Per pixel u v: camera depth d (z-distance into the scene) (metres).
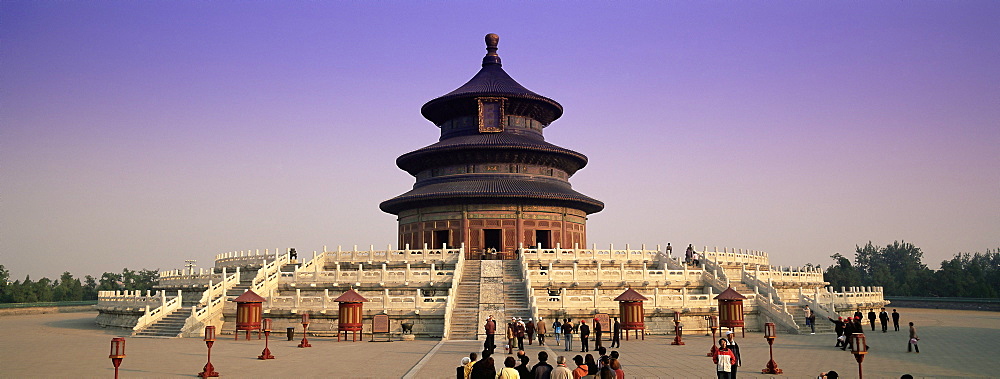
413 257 79.44
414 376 37.50
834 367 41.59
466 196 94.25
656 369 40.25
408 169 108.88
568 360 45.22
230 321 65.50
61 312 126.94
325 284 71.06
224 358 46.28
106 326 78.25
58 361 45.16
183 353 49.25
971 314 114.06
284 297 64.69
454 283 68.56
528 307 64.62
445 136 109.12
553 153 102.06
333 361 44.41
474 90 106.00
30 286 159.75
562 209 100.31
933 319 96.00
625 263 83.44
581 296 64.25
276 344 56.19
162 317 67.81
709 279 75.00
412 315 61.94
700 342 57.38
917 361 44.75
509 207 97.44
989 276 189.38
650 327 64.38
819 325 67.12
